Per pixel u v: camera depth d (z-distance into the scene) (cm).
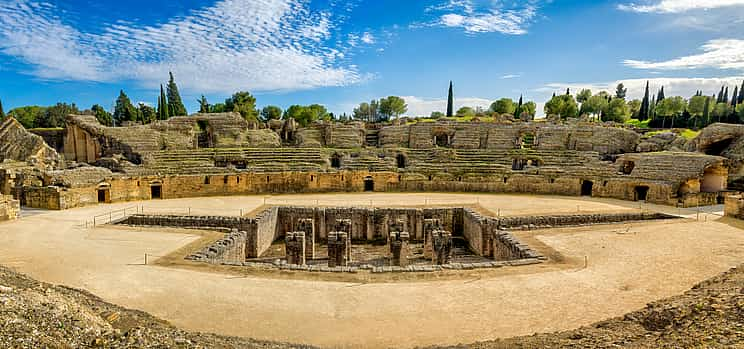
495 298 1822
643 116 12325
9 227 3275
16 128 5484
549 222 3650
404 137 6919
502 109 11944
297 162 5856
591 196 5112
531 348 1252
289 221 4159
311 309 1709
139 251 2583
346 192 5503
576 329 1457
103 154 5716
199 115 6706
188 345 1168
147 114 10356
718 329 1157
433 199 4847
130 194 4828
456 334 1484
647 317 1429
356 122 7556
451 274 2153
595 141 6066
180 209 4169
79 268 2223
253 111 10612
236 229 3244
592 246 2683
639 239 2844
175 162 5500
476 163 5819
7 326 1045
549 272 2172
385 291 1914
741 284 1614
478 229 3575
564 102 10894
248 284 1998
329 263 2941
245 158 5884
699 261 2334
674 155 4862
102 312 1441
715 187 4756
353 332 1504
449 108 11106
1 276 1540
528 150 6175
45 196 4150
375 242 4000
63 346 1045
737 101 13912
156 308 1698
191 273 2155
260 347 1277
